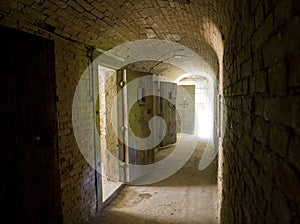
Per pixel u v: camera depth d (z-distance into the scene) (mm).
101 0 2154
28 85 1785
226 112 2037
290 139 518
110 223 2768
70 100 2438
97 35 2721
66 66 2365
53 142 2096
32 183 1826
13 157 1639
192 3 2148
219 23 2100
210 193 3646
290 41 506
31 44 1815
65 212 2338
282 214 569
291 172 512
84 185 2715
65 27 2230
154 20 2846
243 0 1067
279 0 573
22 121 1726
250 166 950
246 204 1033
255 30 832
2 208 1538
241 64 1155
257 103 821
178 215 2971
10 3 1618
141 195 3578
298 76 471
